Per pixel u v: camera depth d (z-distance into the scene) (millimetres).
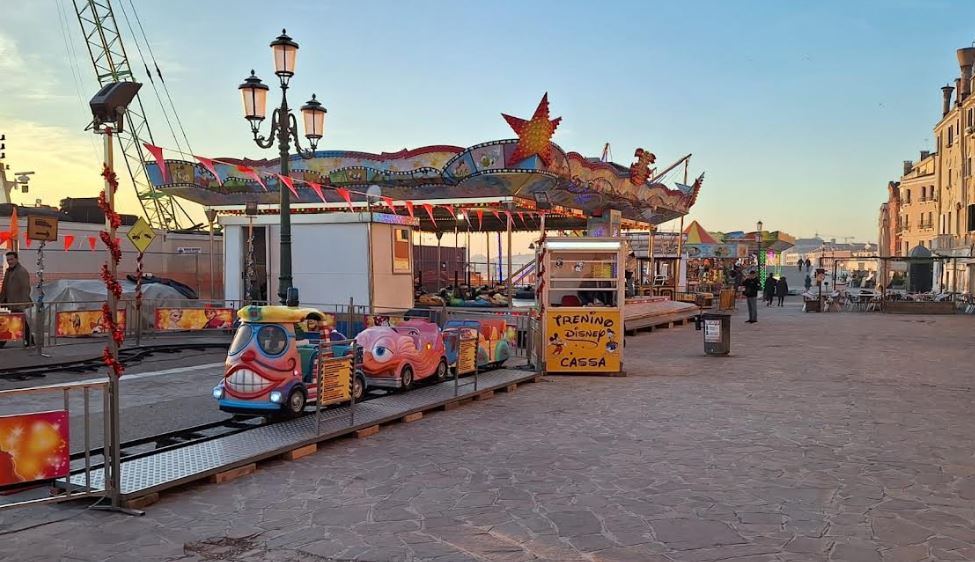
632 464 6746
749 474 6410
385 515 5375
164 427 8039
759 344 17859
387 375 9758
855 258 37031
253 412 7840
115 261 5484
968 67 53625
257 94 12891
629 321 20969
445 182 19719
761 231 53094
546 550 4699
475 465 6730
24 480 5090
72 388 5273
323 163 21125
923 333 20906
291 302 12430
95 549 4730
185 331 17250
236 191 22844
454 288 21750
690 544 4785
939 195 59062
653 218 28578
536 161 18422
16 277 14023
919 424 8438
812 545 4754
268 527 5137
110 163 5473
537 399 10172
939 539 4848
